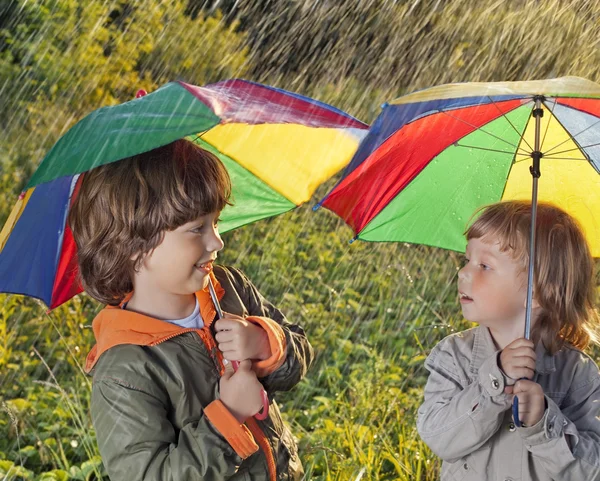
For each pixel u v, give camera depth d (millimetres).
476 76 9000
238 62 8672
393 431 3963
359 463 3562
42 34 7355
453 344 2488
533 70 8617
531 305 2213
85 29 7516
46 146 6691
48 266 2219
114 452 1936
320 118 2066
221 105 1764
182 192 1951
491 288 2357
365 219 2598
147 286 2061
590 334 2479
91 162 1656
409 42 9492
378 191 2531
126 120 1716
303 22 9633
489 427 2223
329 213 7309
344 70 9539
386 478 3633
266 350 2115
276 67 9430
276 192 2393
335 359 4875
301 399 4539
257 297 2455
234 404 1985
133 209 1949
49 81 7199
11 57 7160
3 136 6641
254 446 1961
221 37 8641
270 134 2311
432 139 2412
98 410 1964
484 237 2375
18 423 4016
